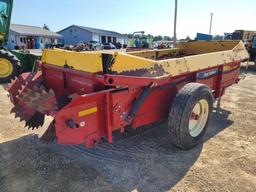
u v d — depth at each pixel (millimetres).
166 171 2824
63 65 3178
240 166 2932
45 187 2551
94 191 2496
